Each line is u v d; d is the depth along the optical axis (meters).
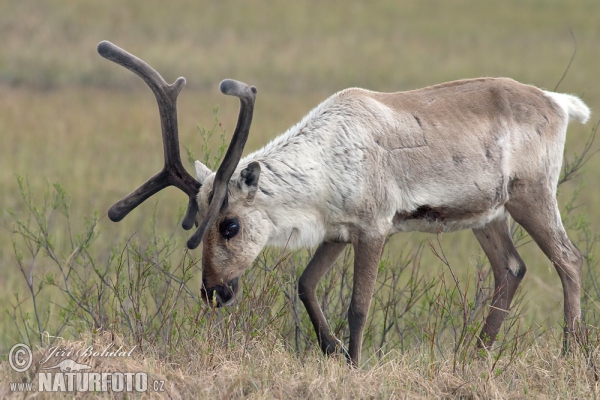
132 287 25.00
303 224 24.94
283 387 20.80
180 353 22.94
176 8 149.75
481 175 25.92
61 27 127.44
